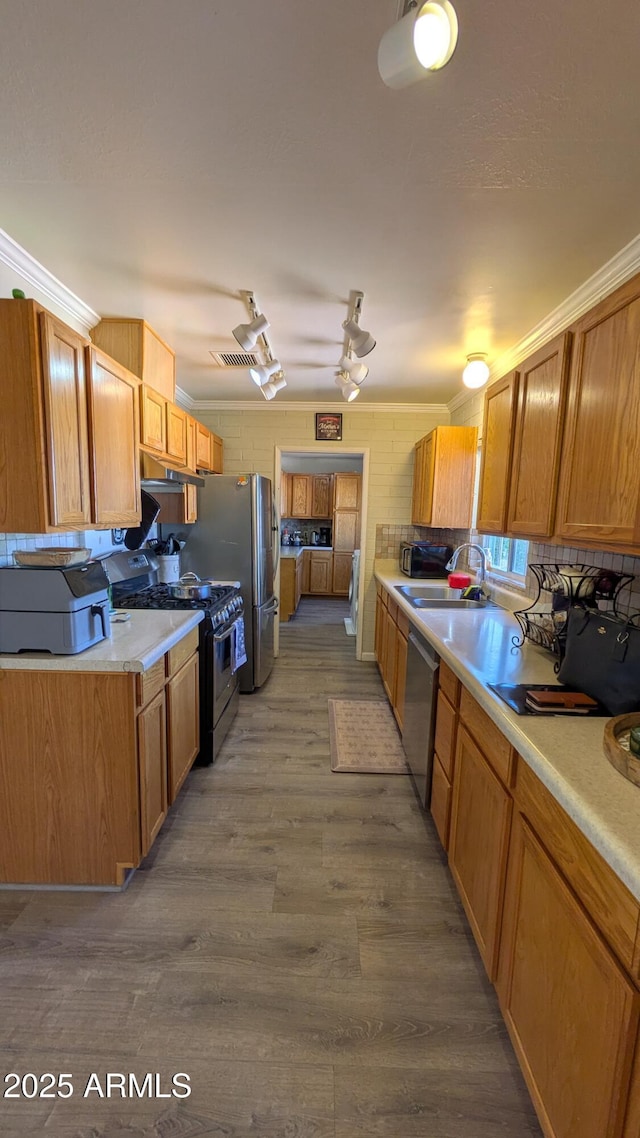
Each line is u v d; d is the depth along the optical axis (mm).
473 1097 1099
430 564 3670
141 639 1792
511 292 1911
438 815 1885
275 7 842
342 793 2291
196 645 2338
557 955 928
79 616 1584
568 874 909
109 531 2594
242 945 1464
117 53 931
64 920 1537
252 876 1746
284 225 1493
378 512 4180
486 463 2217
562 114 1041
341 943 1479
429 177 1257
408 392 3602
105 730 1577
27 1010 1258
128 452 2021
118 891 1661
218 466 3945
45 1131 1022
